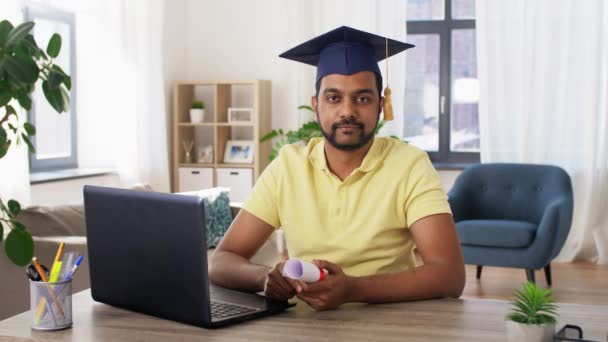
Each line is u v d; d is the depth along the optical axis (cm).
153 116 585
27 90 249
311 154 200
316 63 213
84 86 553
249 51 647
